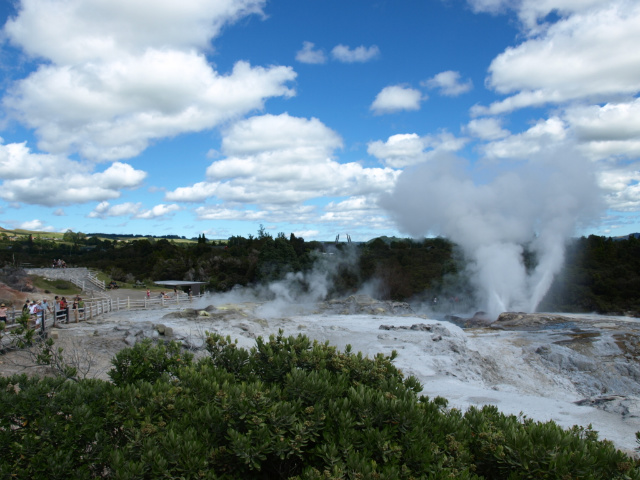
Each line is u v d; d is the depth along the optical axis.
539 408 10.46
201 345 15.61
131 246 81.56
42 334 13.49
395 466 4.03
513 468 4.17
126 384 5.65
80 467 4.44
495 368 16.33
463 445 4.55
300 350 6.75
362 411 4.77
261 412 4.61
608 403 10.66
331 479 3.82
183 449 4.23
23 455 4.39
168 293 42.34
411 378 6.24
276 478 4.82
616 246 50.38
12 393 5.04
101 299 31.86
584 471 3.94
